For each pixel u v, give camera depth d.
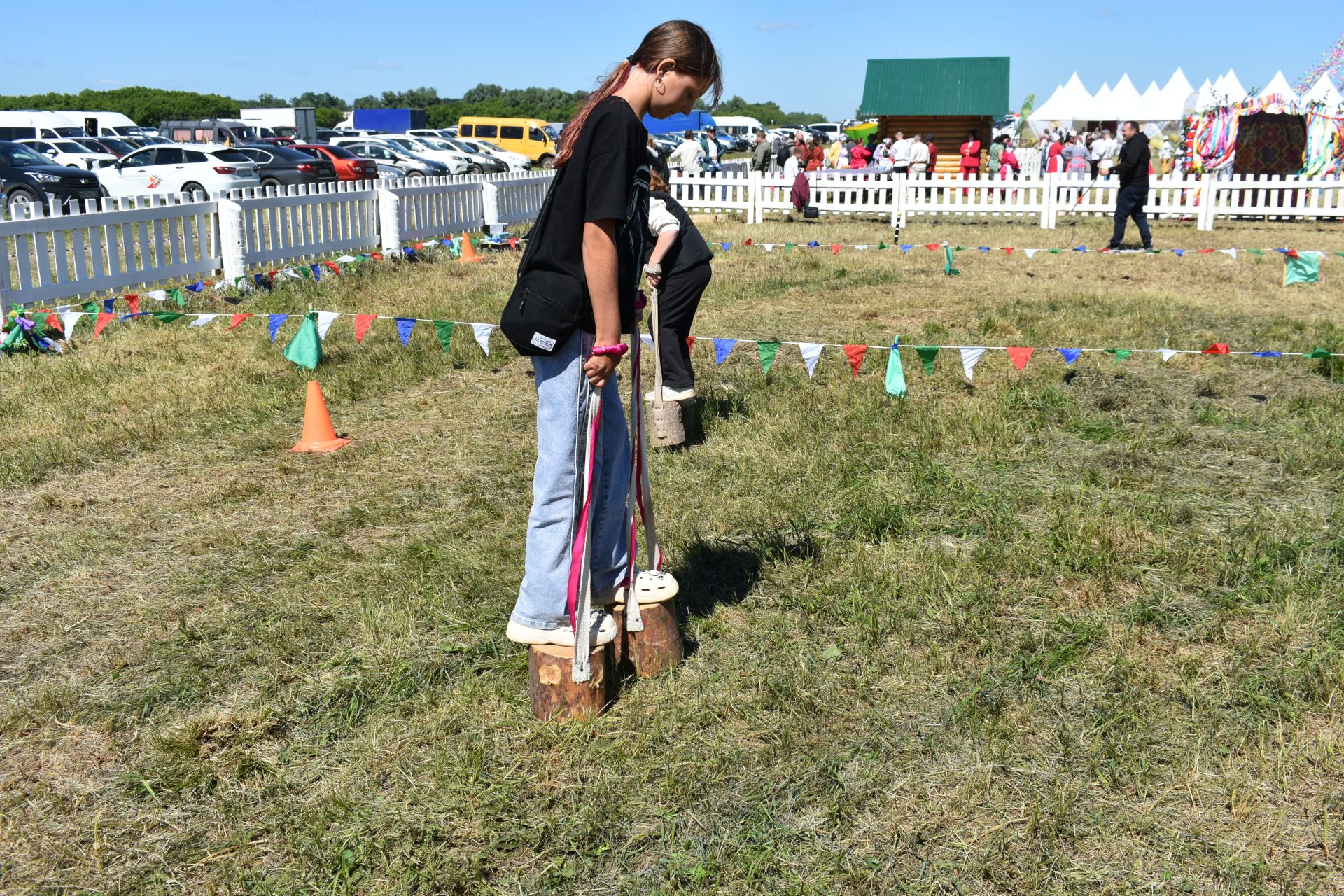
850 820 2.66
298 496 5.00
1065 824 2.60
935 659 3.34
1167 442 5.48
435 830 2.64
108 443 5.66
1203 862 2.47
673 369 5.42
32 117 39.09
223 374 7.10
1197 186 17.75
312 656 3.48
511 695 3.19
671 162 23.52
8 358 7.61
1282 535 4.23
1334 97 21.81
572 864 2.54
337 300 9.77
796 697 3.16
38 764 2.97
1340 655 3.28
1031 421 5.83
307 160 22.92
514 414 6.22
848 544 4.24
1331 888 2.39
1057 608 3.71
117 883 2.50
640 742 2.96
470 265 12.46
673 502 4.73
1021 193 18.05
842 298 10.24
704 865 2.51
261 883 2.49
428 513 4.73
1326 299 9.96
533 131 39.56
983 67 28.58
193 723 3.09
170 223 10.25
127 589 4.04
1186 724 3.00
